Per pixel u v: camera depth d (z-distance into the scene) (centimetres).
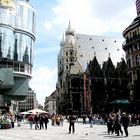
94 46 15712
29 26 10131
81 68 14112
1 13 9162
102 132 3597
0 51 8975
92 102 13100
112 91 13500
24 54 9806
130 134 3155
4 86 8950
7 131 3869
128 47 8306
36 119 4575
